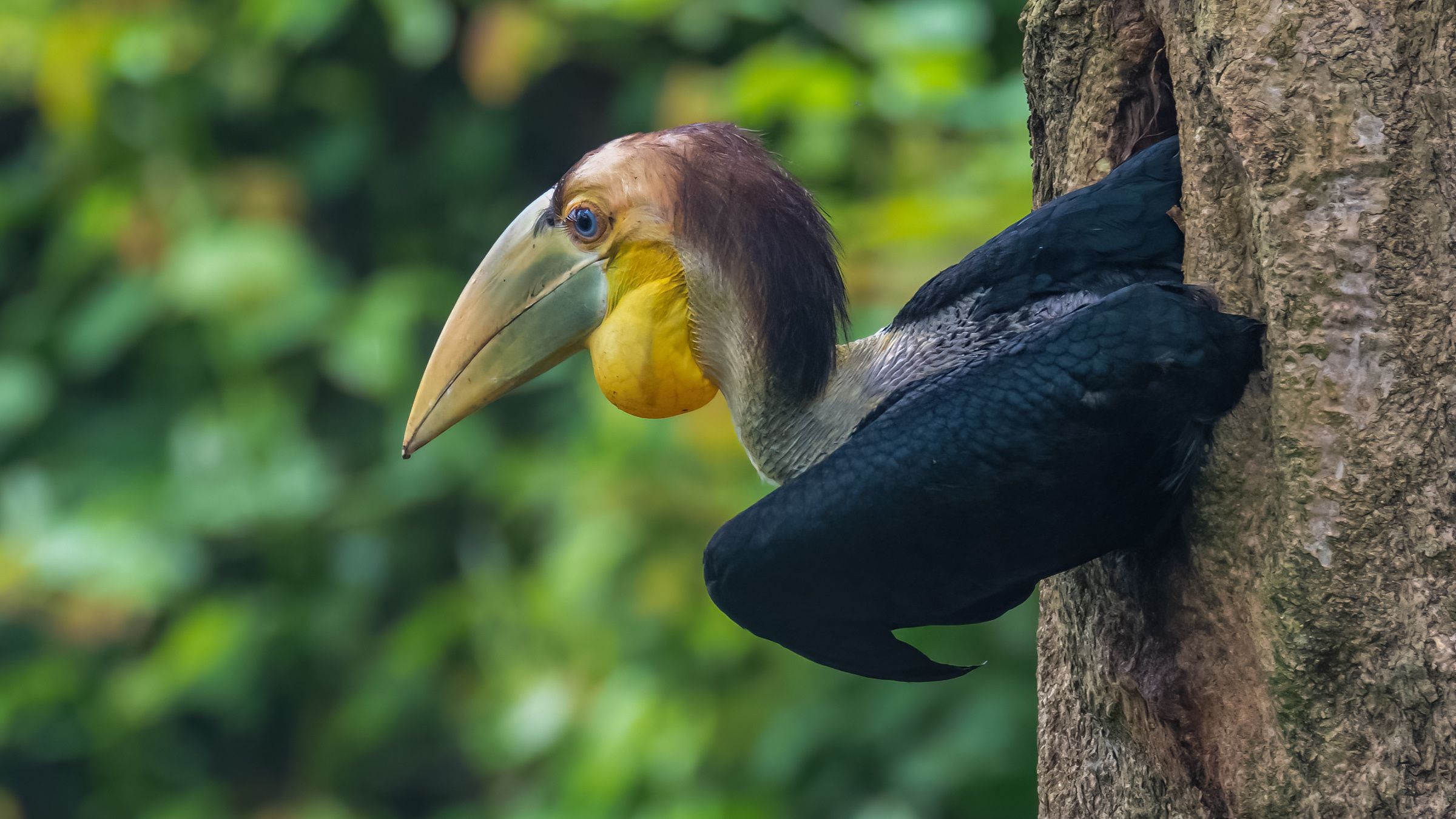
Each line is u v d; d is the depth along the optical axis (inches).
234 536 538.0
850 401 192.1
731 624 408.5
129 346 552.4
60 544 522.9
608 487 419.2
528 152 557.9
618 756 414.3
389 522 539.5
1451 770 155.2
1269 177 160.1
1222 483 168.2
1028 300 181.2
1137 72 194.7
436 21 515.5
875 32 437.7
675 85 459.5
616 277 204.7
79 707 566.6
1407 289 156.5
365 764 554.3
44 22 565.0
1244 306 167.0
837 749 400.5
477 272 213.9
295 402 545.3
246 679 519.5
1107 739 199.8
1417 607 156.0
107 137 556.7
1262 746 168.9
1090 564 189.9
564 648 471.5
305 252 534.0
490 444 521.3
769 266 194.5
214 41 546.9
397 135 561.6
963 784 375.2
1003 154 379.6
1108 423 159.8
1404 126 156.8
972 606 186.1
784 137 429.7
